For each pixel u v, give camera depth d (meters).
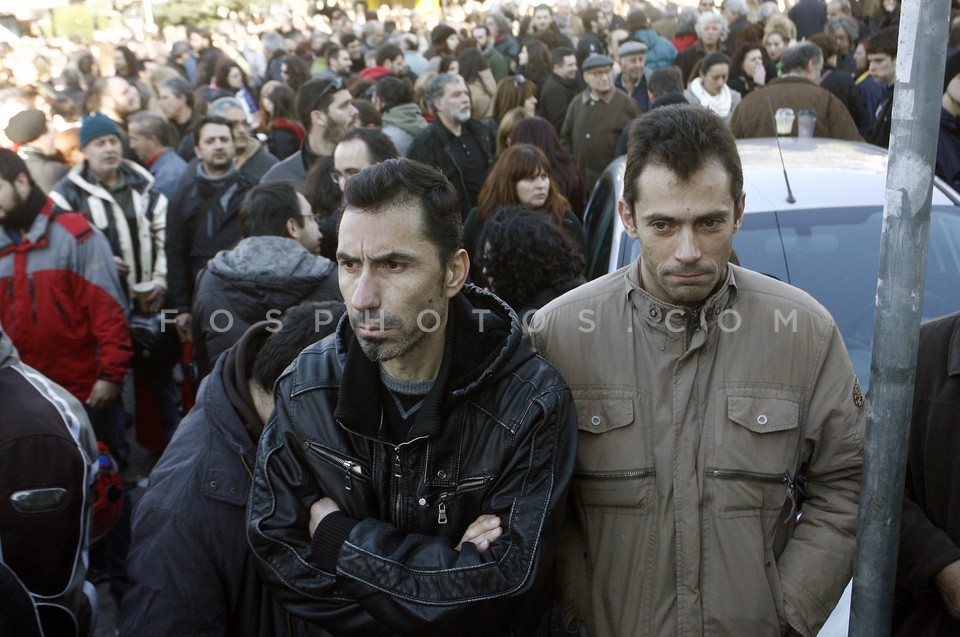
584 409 2.05
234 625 2.06
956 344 2.03
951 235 3.85
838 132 6.49
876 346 1.60
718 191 1.85
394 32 14.95
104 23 21.58
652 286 2.01
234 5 22.30
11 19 21.69
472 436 1.82
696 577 1.98
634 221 1.96
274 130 7.42
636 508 2.01
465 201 6.20
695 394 2.00
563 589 2.14
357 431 1.81
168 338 5.16
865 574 1.67
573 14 14.99
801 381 2.01
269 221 3.54
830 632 2.22
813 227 3.86
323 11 22.78
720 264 1.90
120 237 5.11
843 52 11.31
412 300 1.72
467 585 1.70
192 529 2.01
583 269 3.27
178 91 8.13
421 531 1.84
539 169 4.63
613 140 7.79
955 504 2.04
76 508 2.42
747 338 2.01
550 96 9.61
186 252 5.12
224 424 2.10
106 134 5.09
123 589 4.09
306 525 1.86
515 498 1.80
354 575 1.72
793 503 2.06
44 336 4.34
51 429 2.38
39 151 5.98
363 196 1.71
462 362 1.83
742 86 9.07
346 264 1.75
